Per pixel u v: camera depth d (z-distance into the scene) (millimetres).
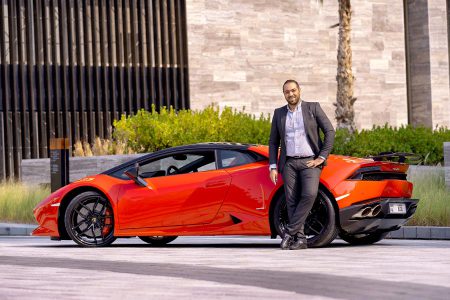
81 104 32344
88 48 32562
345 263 9047
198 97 34656
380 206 11703
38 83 31844
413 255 9906
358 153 24109
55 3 32125
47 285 7438
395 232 15094
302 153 11336
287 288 7070
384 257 9695
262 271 8352
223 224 12078
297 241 11266
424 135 26859
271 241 14117
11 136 31453
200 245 12797
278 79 36312
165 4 34031
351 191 11531
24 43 31797
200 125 25844
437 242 13227
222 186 12078
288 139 11422
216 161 12289
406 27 39375
